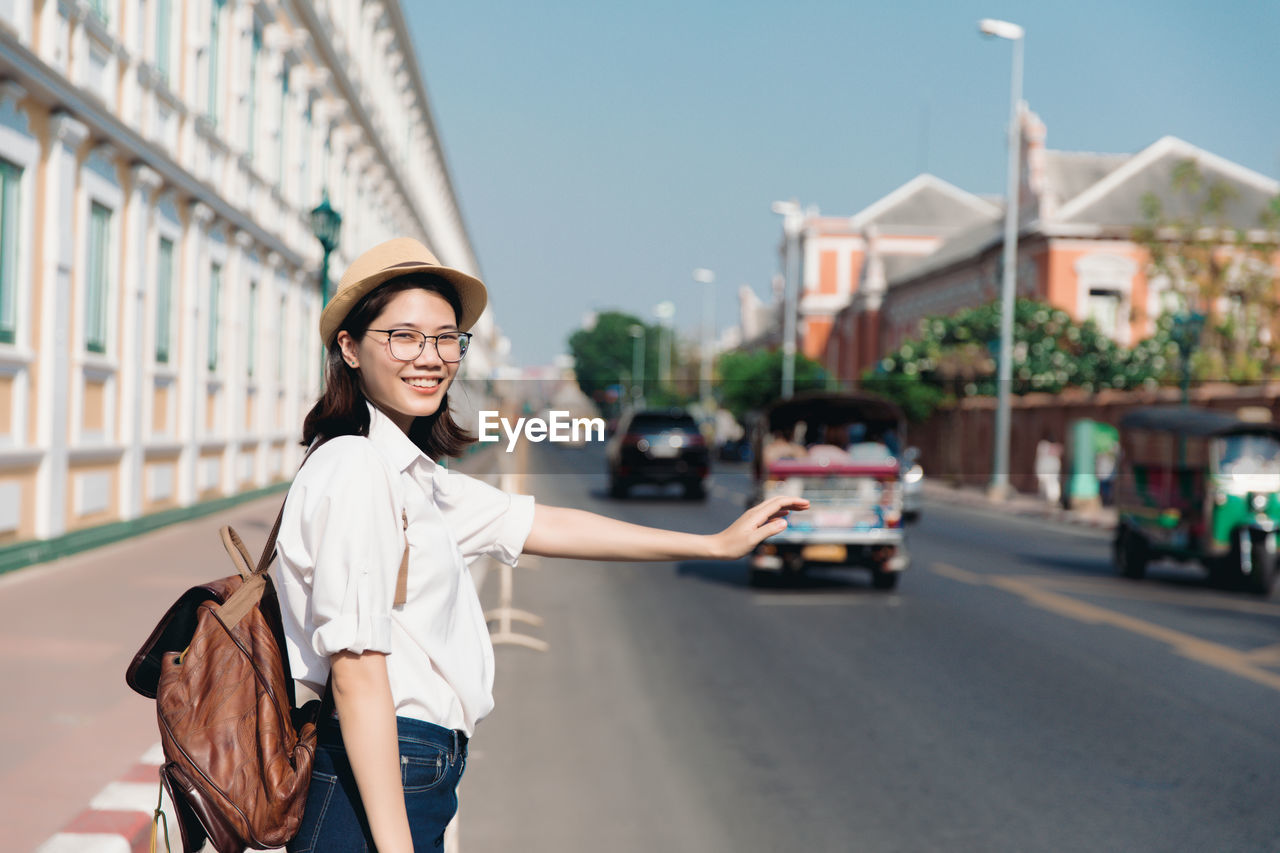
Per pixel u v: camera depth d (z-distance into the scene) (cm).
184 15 1753
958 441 4375
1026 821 543
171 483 1742
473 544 237
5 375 1179
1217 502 1401
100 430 1443
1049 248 4828
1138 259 4800
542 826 529
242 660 198
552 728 706
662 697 796
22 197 1205
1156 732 712
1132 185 4956
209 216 1845
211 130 1864
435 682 200
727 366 6475
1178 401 3098
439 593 202
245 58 2080
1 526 1175
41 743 566
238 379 2091
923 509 2989
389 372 205
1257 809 564
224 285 2014
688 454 2777
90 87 1381
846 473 1343
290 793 191
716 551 233
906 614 1191
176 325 1739
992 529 2348
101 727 597
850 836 520
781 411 1448
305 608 194
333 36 2969
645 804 563
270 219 2319
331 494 187
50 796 488
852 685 843
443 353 208
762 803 566
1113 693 821
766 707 770
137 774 518
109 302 1463
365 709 184
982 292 5675
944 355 4325
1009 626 1118
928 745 678
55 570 1203
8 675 713
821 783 601
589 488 3259
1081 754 661
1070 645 1015
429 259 213
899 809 559
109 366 1452
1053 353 4038
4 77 1147
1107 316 4841
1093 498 2822
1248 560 1392
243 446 2183
